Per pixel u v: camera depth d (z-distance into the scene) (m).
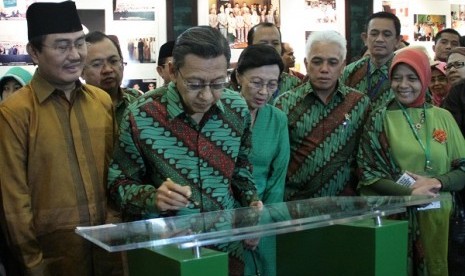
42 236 1.97
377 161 2.55
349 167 2.65
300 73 4.54
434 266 2.24
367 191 2.54
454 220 2.46
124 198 1.80
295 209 1.63
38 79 2.00
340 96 2.67
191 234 1.30
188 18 4.63
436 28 5.46
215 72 1.71
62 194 1.97
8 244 1.98
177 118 1.86
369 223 1.55
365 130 2.61
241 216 1.54
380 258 1.50
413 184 2.36
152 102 1.89
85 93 2.10
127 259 1.50
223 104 1.94
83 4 4.39
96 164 2.05
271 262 1.44
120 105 2.67
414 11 5.34
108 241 1.25
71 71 1.97
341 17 5.05
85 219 2.00
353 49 5.11
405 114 2.56
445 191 2.43
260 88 2.36
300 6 4.92
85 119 2.06
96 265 1.91
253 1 4.78
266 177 2.45
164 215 1.81
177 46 1.74
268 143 2.43
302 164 2.63
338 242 1.54
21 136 1.93
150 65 4.56
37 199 1.97
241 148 2.03
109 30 4.45
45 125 1.96
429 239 2.22
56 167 1.96
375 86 3.32
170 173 1.85
